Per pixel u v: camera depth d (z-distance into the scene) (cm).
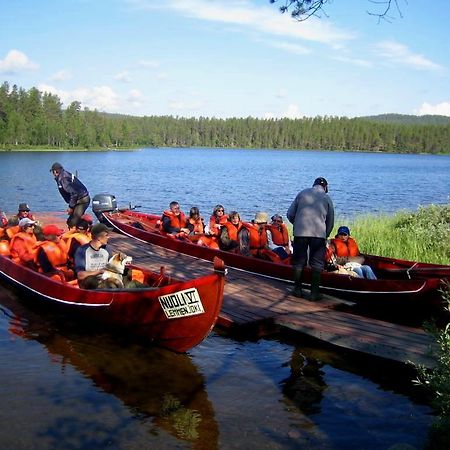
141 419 487
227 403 523
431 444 451
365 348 643
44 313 816
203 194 3553
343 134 18862
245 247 1062
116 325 722
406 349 609
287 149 19425
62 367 606
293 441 454
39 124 11244
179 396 536
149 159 9419
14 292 930
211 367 616
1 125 10494
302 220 813
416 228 1380
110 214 1639
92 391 543
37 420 480
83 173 5328
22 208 1207
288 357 650
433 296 760
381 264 965
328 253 942
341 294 870
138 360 634
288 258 1024
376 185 4803
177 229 1348
